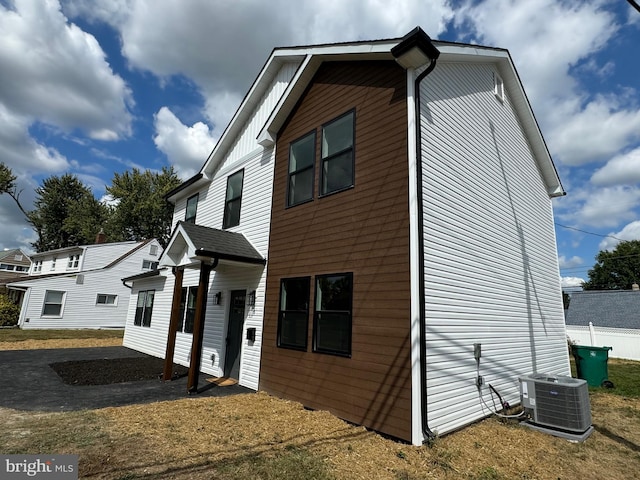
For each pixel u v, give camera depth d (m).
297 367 6.25
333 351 5.63
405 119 5.23
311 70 7.28
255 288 7.89
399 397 4.48
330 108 6.84
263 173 8.59
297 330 6.50
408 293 4.64
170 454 3.61
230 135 10.30
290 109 7.90
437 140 5.63
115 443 3.82
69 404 5.76
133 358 11.28
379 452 3.99
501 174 7.76
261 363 7.20
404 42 4.97
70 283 22.16
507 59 7.94
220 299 9.09
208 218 10.92
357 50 5.97
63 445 3.72
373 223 5.39
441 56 6.03
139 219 37.47
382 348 4.83
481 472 3.68
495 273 6.82
